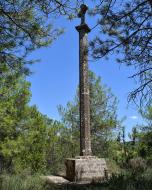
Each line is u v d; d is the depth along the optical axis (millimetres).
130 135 27328
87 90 19188
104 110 24812
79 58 19531
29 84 20312
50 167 23781
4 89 17656
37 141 21672
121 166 21297
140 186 7219
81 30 19578
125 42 9586
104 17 9406
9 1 8180
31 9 8461
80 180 16172
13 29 8727
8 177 9516
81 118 18750
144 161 20109
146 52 9750
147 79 10297
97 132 24703
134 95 10352
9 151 19141
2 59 9062
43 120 22703
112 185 7961
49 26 9070
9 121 18750
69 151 25203
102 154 24578
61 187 10891
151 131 25391
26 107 20469
